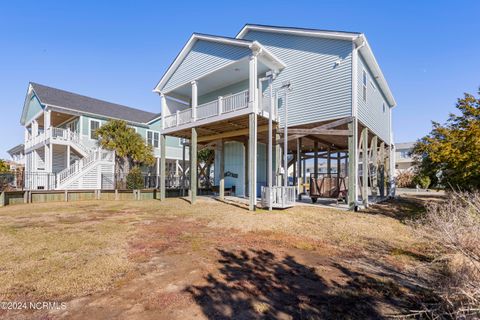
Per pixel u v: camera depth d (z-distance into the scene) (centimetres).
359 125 1034
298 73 1046
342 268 378
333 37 944
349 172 909
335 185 1082
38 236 561
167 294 294
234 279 338
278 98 1096
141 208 1028
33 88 1889
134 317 247
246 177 1429
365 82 1066
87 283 321
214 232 603
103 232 601
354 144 898
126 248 473
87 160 1611
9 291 300
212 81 1251
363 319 244
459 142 710
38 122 2138
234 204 1086
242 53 1016
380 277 344
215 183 1683
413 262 399
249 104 948
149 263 395
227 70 1114
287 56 1081
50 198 1333
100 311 258
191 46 1230
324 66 977
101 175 1627
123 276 345
